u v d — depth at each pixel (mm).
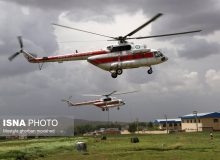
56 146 41375
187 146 38000
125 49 33719
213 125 100125
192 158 28312
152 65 34844
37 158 33312
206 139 50062
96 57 33656
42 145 42906
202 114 104438
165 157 29234
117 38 33656
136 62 33812
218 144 40281
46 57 36969
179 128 130750
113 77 34375
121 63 33500
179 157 28953
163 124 131625
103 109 87188
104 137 59625
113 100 86812
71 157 31969
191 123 105312
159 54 34562
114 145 43562
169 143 43781
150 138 58125
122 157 30250
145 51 34062
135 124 131750
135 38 33344
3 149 37031
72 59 35750
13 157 33469
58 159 31203
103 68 33938
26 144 48531
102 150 37125
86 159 30109
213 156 29172
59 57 36312
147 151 34219
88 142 50531
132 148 38031
